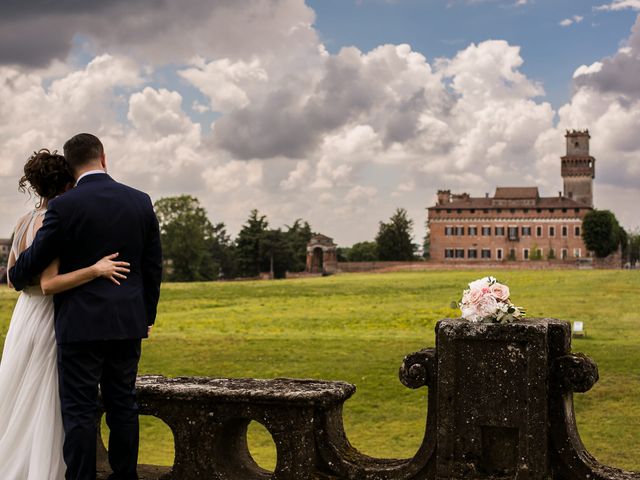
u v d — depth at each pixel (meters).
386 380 23.16
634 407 19.12
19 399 5.23
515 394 4.90
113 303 5.12
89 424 5.04
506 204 157.75
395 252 150.62
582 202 176.75
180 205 129.12
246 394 5.21
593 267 125.75
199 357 28.31
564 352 4.94
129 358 5.30
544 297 59.34
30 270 5.11
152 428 18.28
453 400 5.00
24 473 5.21
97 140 5.56
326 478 5.20
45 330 5.30
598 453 15.40
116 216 5.25
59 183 5.55
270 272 134.62
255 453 15.88
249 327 43.09
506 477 4.94
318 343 30.97
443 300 60.50
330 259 143.38
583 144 177.38
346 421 18.88
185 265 129.25
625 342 30.41
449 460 5.00
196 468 5.36
